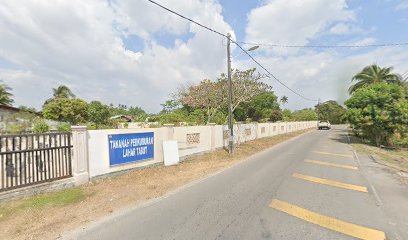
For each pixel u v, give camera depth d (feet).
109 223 14.69
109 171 25.35
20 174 18.89
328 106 233.55
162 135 32.63
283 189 20.79
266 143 59.82
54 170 21.12
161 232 13.32
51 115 92.22
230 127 42.42
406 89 78.02
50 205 17.47
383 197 18.75
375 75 90.74
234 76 69.46
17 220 15.05
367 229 13.41
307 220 14.55
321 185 22.04
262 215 15.33
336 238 12.41
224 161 35.78
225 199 18.53
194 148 39.06
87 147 23.24
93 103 106.01
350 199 18.22
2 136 17.84
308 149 47.85
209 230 13.42
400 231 13.19
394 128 52.39
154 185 22.93
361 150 47.19
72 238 12.92
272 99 160.97
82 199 18.93
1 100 116.37
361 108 58.18
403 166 31.30
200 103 73.82
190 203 17.87
